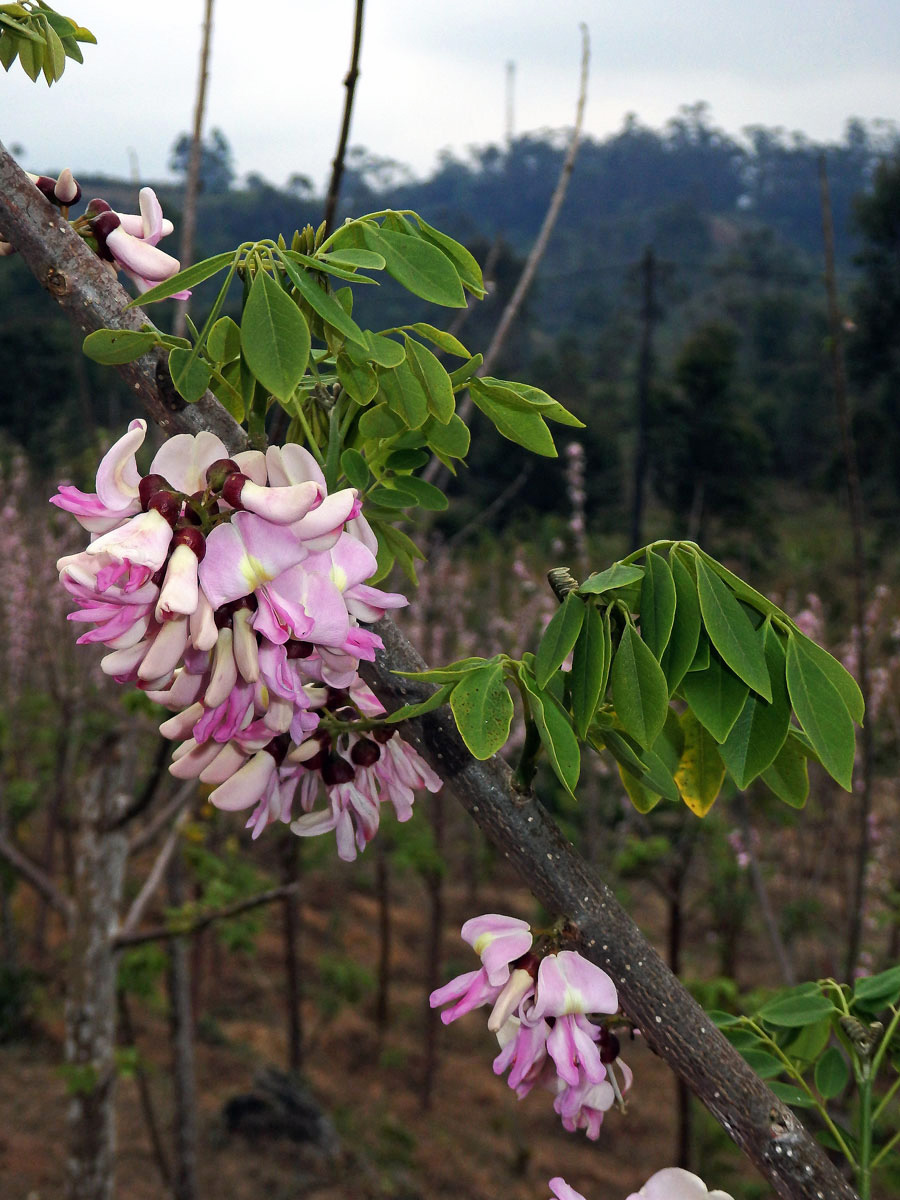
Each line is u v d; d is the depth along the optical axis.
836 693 1.07
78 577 0.89
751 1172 8.90
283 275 1.13
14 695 8.83
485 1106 11.78
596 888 1.08
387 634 1.13
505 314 2.45
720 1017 1.57
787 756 1.29
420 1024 13.30
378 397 1.31
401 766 1.24
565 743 1.03
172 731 1.05
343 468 1.30
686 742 1.32
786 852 8.16
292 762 1.22
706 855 8.11
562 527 23.11
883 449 35.53
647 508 37.59
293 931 11.09
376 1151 10.45
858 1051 1.35
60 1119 9.46
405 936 15.21
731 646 1.04
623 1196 10.05
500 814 1.08
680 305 119.12
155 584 0.93
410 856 11.29
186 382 1.05
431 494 1.39
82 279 1.09
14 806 10.85
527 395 1.19
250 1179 9.46
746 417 33.72
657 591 1.06
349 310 1.12
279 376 1.01
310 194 151.62
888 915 7.30
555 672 1.08
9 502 8.53
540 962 1.05
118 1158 9.38
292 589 0.95
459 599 10.77
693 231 162.75
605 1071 1.04
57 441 18.31
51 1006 11.52
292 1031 11.03
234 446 1.11
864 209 39.84
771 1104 1.03
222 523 0.94
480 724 1.03
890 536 27.20
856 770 6.56
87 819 4.64
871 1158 1.33
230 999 13.21
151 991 6.01
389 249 1.12
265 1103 10.27
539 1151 10.80
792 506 47.25
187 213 2.45
